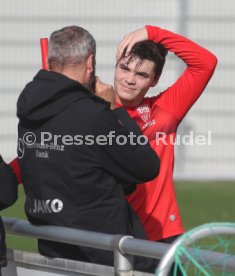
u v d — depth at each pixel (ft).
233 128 167.94
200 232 35.68
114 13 166.81
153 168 44.24
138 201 51.31
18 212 119.55
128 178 44.37
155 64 51.70
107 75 167.43
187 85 52.13
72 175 43.70
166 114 52.42
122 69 51.93
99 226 43.91
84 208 44.04
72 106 44.11
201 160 167.43
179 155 166.71
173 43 51.57
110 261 43.88
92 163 43.70
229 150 167.84
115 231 44.04
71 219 43.86
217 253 36.35
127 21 166.91
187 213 122.93
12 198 45.98
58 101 44.27
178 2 166.61
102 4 166.61
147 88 52.21
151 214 51.39
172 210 51.88
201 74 51.88
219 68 167.22
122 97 52.11
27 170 45.75
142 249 39.11
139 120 52.34
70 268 43.96
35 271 46.24
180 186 152.56
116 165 43.96
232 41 167.12
